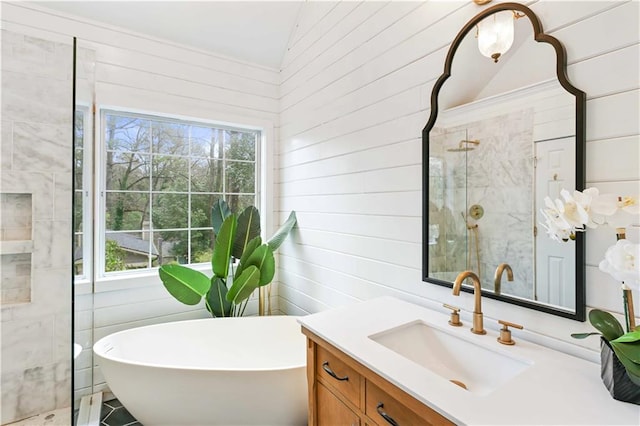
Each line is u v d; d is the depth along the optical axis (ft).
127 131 8.22
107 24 7.58
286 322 8.00
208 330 7.61
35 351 6.87
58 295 7.11
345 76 6.95
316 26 8.01
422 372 3.03
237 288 7.79
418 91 5.18
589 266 3.27
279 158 10.02
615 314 3.09
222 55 9.11
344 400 3.74
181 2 7.67
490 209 4.14
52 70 7.00
